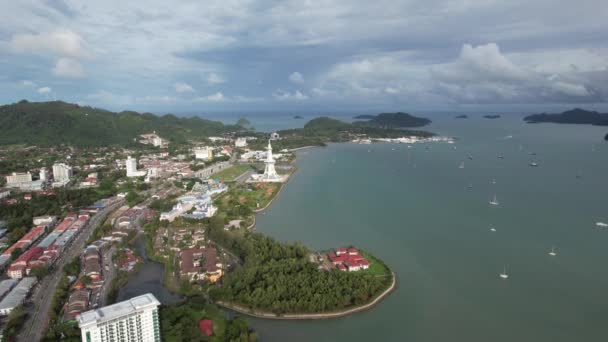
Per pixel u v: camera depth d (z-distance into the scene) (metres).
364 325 173.75
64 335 160.25
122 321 142.12
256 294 188.25
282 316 178.75
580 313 181.50
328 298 184.88
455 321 176.00
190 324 165.38
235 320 168.38
